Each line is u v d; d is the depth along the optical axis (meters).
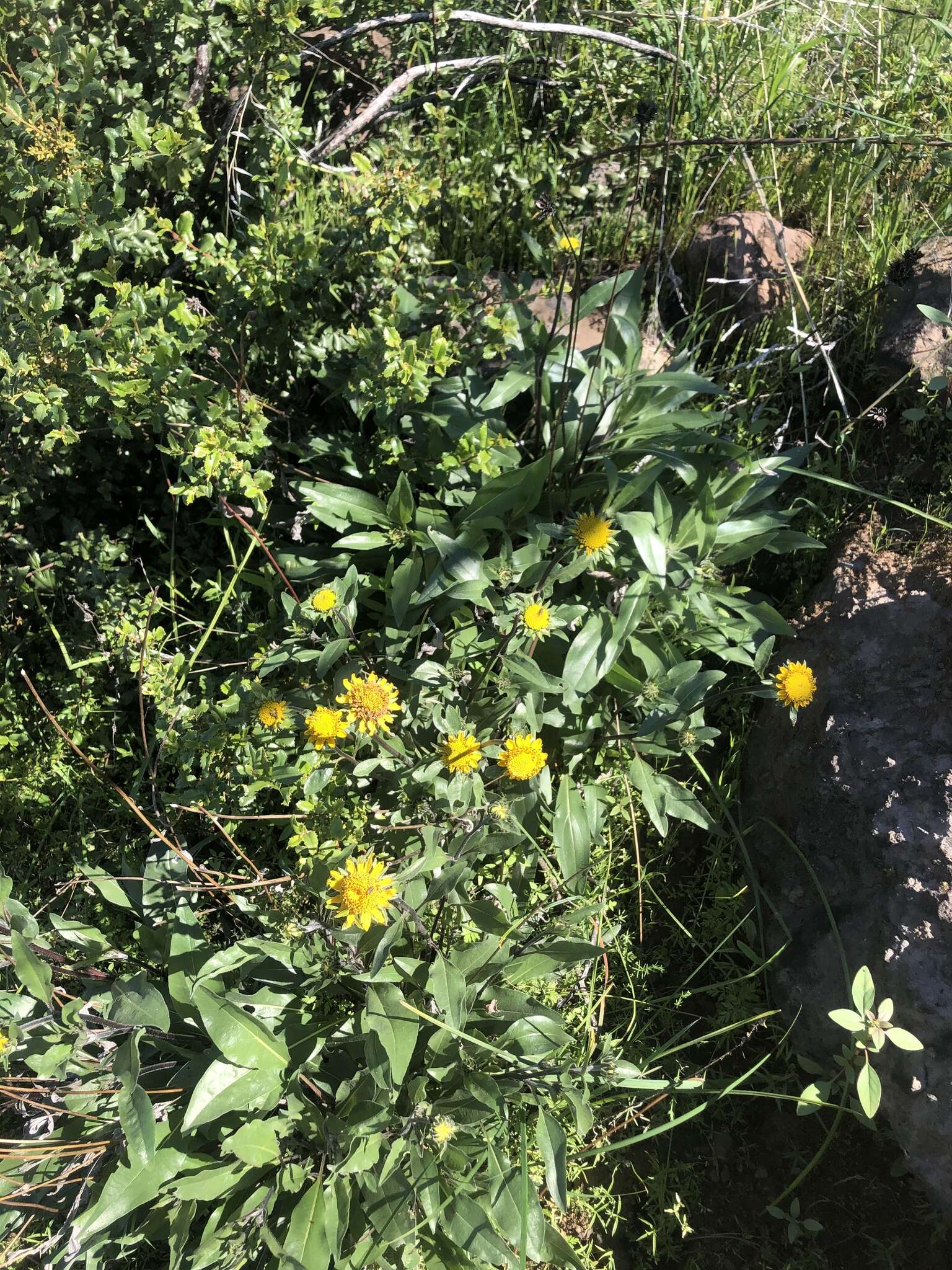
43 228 0.87
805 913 0.78
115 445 0.92
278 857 0.81
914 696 0.78
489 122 1.16
